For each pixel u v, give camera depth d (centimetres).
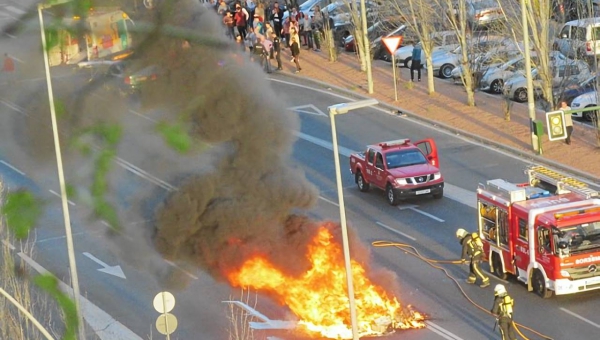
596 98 6072
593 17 6419
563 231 3816
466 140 6097
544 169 4341
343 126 6488
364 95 7050
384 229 4869
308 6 8900
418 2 6931
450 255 4497
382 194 5397
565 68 6316
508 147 5878
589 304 3872
